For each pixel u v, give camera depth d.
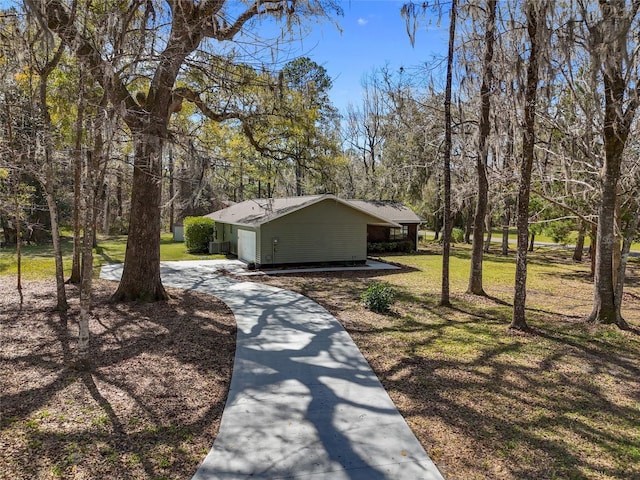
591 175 10.70
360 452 3.98
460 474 3.67
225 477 3.56
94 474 3.54
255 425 4.47
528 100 7.81
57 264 9.11
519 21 8.05
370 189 34.47
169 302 10.34
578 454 4.05
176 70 7.94
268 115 10.72
